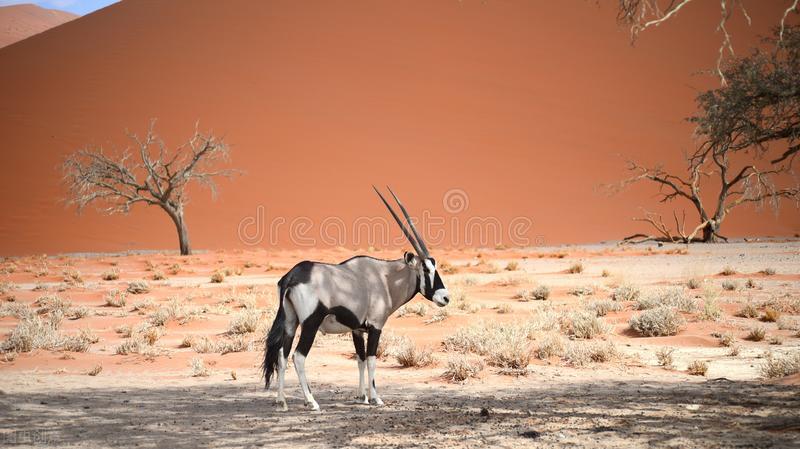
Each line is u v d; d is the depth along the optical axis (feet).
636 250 567.18
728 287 294.25
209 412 108.06
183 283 379.35
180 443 88.43
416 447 84.84
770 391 113.60
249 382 138.41
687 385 126.82
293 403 115.75
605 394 119.34
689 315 224.12
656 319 197.77
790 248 546.67
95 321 242.58
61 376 146.10
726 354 167.94
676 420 94.27
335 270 109.60
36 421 101.55
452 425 96.48
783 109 111.14
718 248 569.23
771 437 82.48
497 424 96.22
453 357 157.48
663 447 80.79
